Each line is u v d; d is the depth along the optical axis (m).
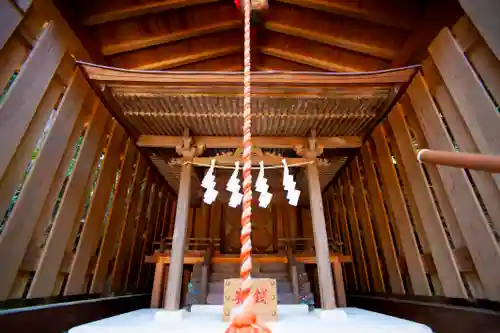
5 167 3.51
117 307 6.48
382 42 5.95
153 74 4.97
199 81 4.99
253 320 2.48
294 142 6.63
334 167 8.61
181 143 6.41
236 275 7.92
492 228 3.81
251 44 7.29
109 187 6.12
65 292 4.86
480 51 3.87
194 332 3.65
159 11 5.75
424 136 5.07
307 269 9.54
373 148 6.84
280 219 11.73
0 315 3.37
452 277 4.45
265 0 5.14
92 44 5.49
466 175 4.17
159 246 9.34
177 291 5.09
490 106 3.73
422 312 5.06
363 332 3.72
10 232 3.69
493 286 3.74
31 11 3.95
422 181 5.11
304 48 7.16
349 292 8.57
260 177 5.82
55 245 4.58
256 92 5.14
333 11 5.82
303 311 5.72
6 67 3.63
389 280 6.35
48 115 4.40
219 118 5.93
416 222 5.38
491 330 3.61
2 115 3.49
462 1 3.92
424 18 4.90
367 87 5.19
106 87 5.19
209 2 6.11
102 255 6.07
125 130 6.47
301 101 5.35
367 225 7.34
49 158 4.37
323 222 5.77
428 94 4.84
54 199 4.59
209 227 11.52
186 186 6.02
